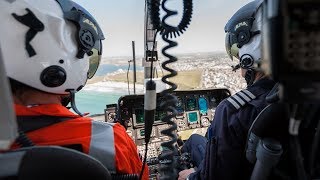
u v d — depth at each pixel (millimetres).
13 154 247
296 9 193
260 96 614
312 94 197
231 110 625
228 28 742
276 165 487
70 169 271
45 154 257
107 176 310
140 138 1215
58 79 410
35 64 391
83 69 461
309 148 407
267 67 216
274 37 200
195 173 740
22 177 245
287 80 198
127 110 1218
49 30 399
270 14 206
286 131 471
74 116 423
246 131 591
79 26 432
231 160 607
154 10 364
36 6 391
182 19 374
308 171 414
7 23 375
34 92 413
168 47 382
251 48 643
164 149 554
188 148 1126
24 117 380
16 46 380
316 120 376
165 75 404
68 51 421
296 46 196
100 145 410
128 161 444
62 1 427
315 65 195
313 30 193
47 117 396
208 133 704
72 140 393
